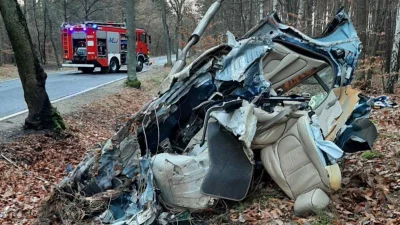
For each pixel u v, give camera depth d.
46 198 5.16
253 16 27.05
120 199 4.55
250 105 4.16
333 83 5.02
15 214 4.96
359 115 4.75
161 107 4.91
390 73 13.35
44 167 6.71
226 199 4.27
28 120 8.16
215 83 4.93
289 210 4.14
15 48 7.81
